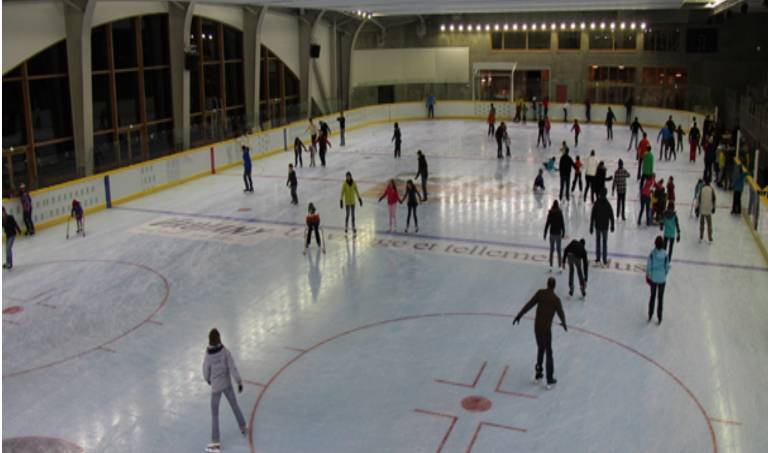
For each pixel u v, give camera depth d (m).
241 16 31.09
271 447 8.50
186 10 25.94
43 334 11.96
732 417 8.93
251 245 16.80
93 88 24.02
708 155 21.27
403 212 19.52
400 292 13.55
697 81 37.56
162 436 8.87
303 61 36.12
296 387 9.97
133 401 9.75
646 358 10.58
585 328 11.66
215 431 8.41
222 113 30.92
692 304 12.63
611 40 38.75
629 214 19.00
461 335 11.55
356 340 11.46
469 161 27.23
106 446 8.67
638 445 8.34
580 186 21.08
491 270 14.70
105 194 20.73
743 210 18.53
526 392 9.62
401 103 40.75
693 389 9.63
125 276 14.77
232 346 11.33
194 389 10.05
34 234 18.05
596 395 9.52
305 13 35.53
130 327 12.19
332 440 8.62
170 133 24.42
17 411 9.54
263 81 33.59
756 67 36.53
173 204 21.08
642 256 15.35
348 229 17.94
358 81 40.97
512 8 30.34
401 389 9.81
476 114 41.03
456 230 17.67
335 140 33.31
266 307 12.94
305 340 11.51
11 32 20.03
